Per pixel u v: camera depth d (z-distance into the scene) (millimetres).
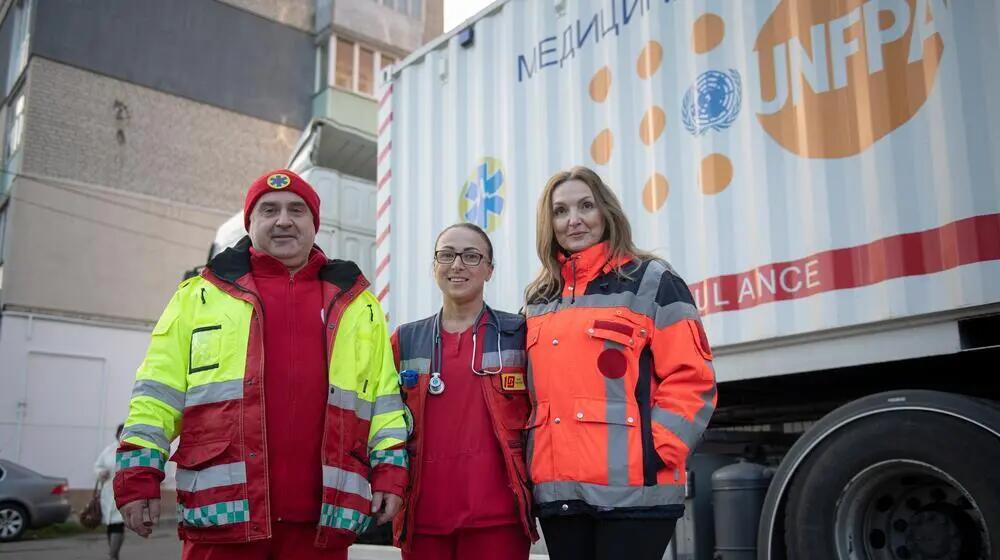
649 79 3678
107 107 19141
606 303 2301
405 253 5020
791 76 3152
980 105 2617
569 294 2389
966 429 2447
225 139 20672
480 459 2367
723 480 3273
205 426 2139
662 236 3520
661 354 2275
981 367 3039
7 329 16500
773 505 2902
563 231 2447
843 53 3008
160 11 20266
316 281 2420
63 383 16906
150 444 2096
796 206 3070
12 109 19484
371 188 6438
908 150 2779
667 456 2131
